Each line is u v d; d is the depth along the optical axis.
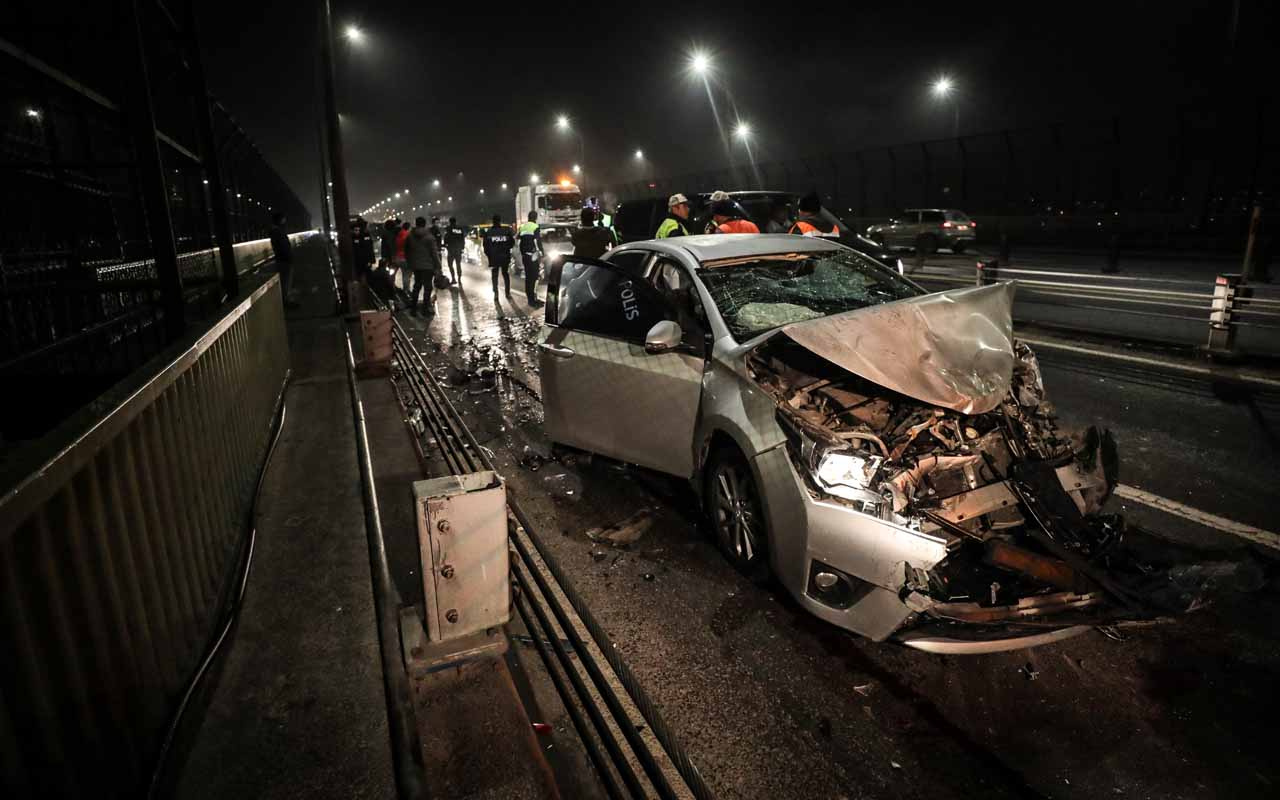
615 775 2.37
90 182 6.81
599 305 4.67
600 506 4.55
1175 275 14.81
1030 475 3.14
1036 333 9.73
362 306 13.46
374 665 2.65
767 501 3.18
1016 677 2.85
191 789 2.08
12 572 1.53
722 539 3.73
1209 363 7.63
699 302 4.13
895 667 2.93
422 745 2.27
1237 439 5.38
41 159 6.08
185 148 5.83
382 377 7.62
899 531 2.75
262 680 2.57
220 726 2.34
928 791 2.31
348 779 2.12
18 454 1.71
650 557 3.88
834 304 4.27
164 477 2.57
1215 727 2.55
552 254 19.38
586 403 4.66
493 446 5.88
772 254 4.55
